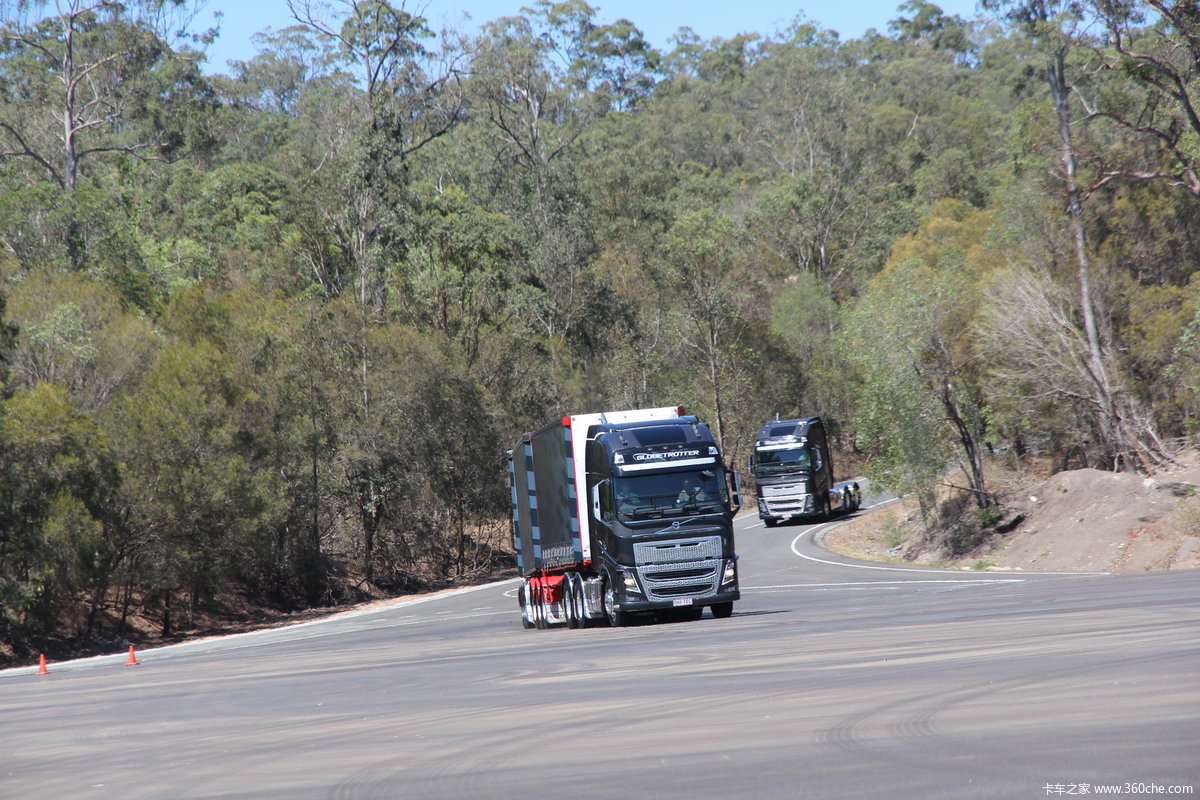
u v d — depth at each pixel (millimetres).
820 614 61219
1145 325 121188
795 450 161750
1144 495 100062
